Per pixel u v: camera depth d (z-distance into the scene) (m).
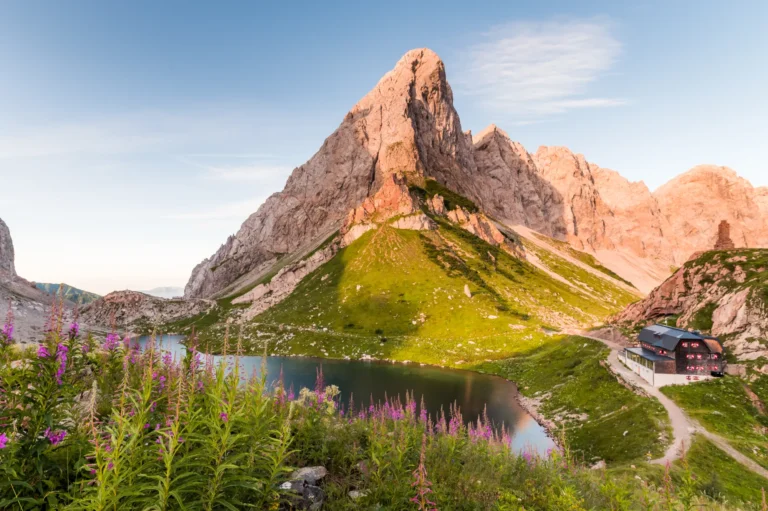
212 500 7.85
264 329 165.62
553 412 76.25
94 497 6.93
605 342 106.38
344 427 16.78
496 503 13.64
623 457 50.47
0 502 7.50
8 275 178.00
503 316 154.75
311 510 11.23
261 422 10.25
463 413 78.19
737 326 75.81
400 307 166.25
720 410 56.44
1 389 8.75
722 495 35.16
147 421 8.93
